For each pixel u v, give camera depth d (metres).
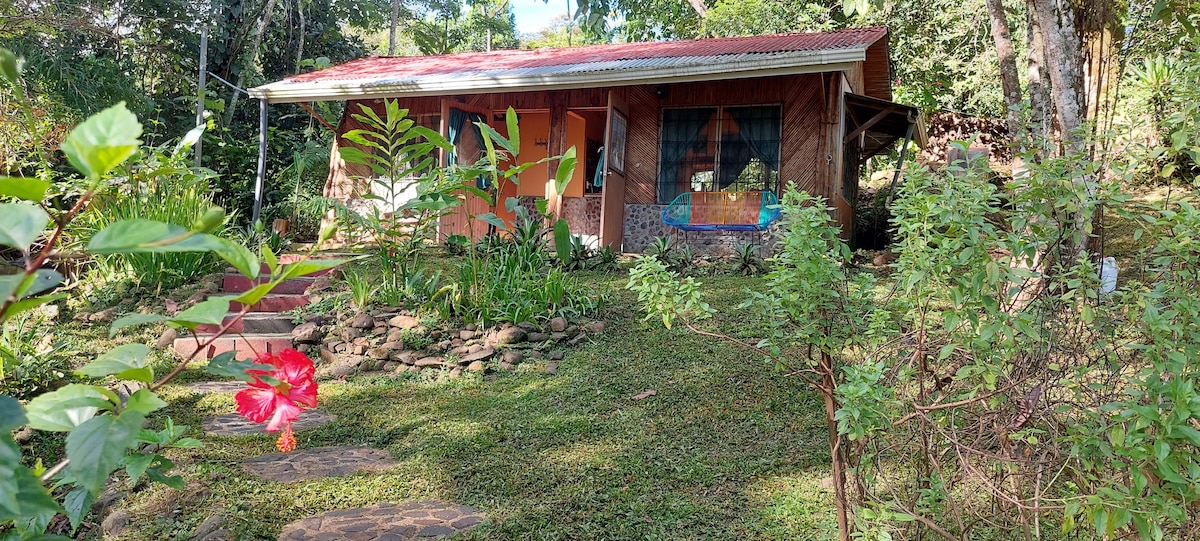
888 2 14.55
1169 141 2.55
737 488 3.52
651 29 19.62
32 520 1.25
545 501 3.41
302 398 1.58
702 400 4.56
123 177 6.52
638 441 4.04
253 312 6.25
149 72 15.10
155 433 1.50
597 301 6.26
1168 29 6.59
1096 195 2.28
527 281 6.04
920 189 2.35
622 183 9.78
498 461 3.82
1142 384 2.01
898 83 15.79
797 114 9.25
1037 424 2.41
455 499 3.44
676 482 3.58
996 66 14.09
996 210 2.24
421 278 6.43
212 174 7.46
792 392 4.62
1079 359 2.35
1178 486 1.96
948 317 2.15
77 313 6.14
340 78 10.54
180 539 3.06
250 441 4.08
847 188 10.15
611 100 9.25
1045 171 2.26
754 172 9.42
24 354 4.73
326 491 3.50
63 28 10.93
